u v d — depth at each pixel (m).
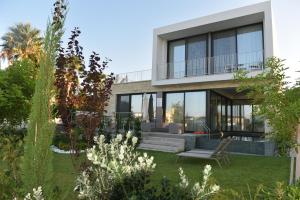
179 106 16.39
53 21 4.13
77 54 5.53
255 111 3.96
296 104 3.38
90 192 3.65
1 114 11.51
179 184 3.27
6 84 11.32
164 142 13.53
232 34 15.30
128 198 3.04
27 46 29.98
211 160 10.02
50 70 3.97
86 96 5.50
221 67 15.12
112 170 3.55
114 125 14.20
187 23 15.62
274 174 7.45
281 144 3.92
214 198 3.14
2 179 4.19
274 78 3.85
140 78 19.08
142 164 3.65
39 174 3.61
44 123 3.74
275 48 13.14
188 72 16.34
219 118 16.69
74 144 5.49
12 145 5.43
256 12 13.30
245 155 11.34
